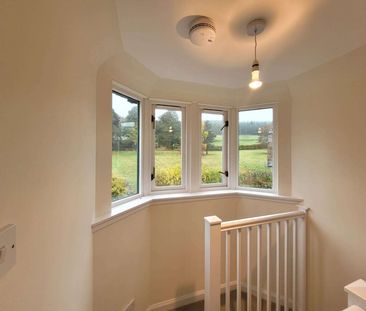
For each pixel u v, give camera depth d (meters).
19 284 0.55
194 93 2.29
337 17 1.18
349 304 0.83
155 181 2.20
